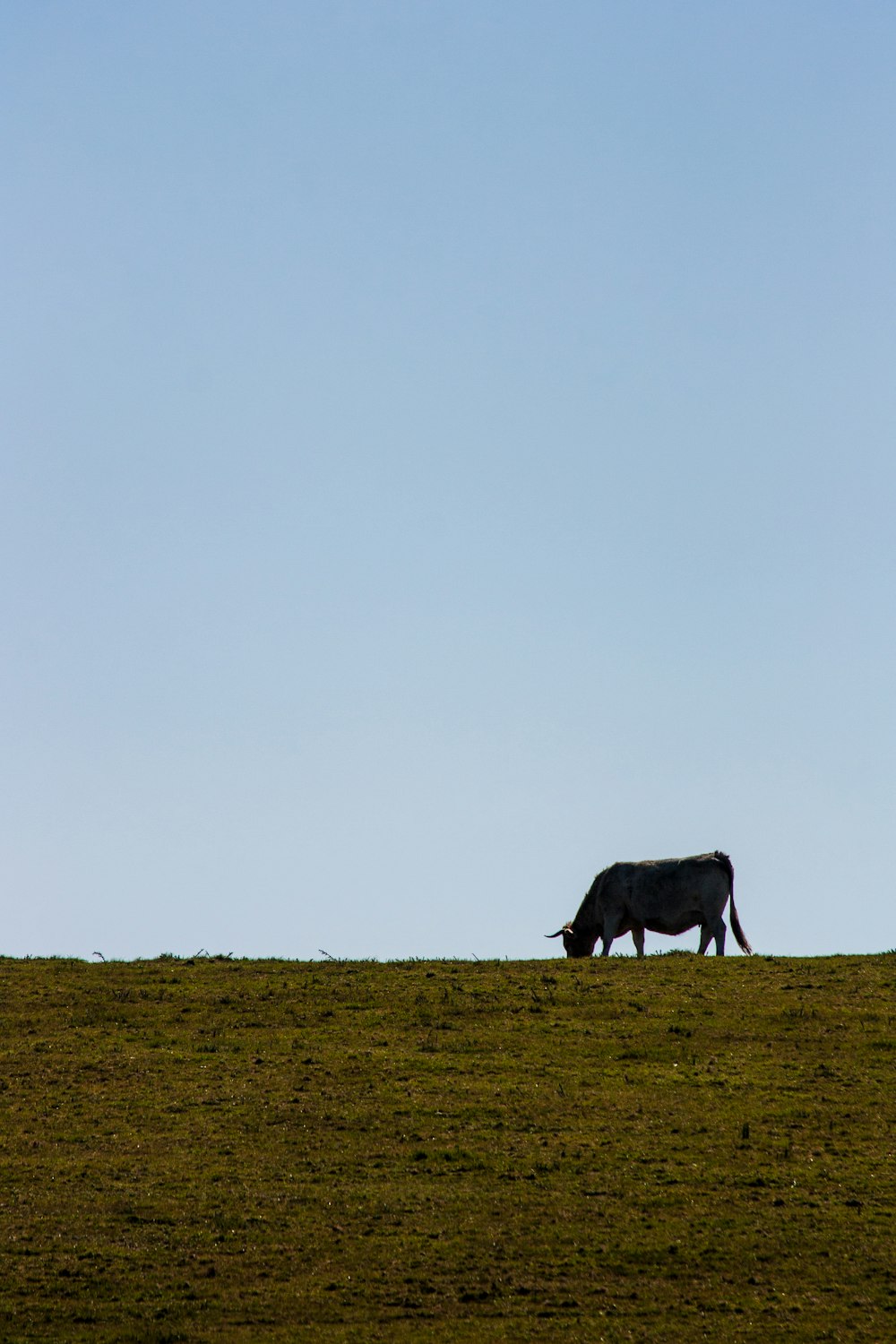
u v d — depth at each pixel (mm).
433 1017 82562
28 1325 49125
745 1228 56250
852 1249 54562
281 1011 84188
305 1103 69312
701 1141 64562
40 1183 60562
